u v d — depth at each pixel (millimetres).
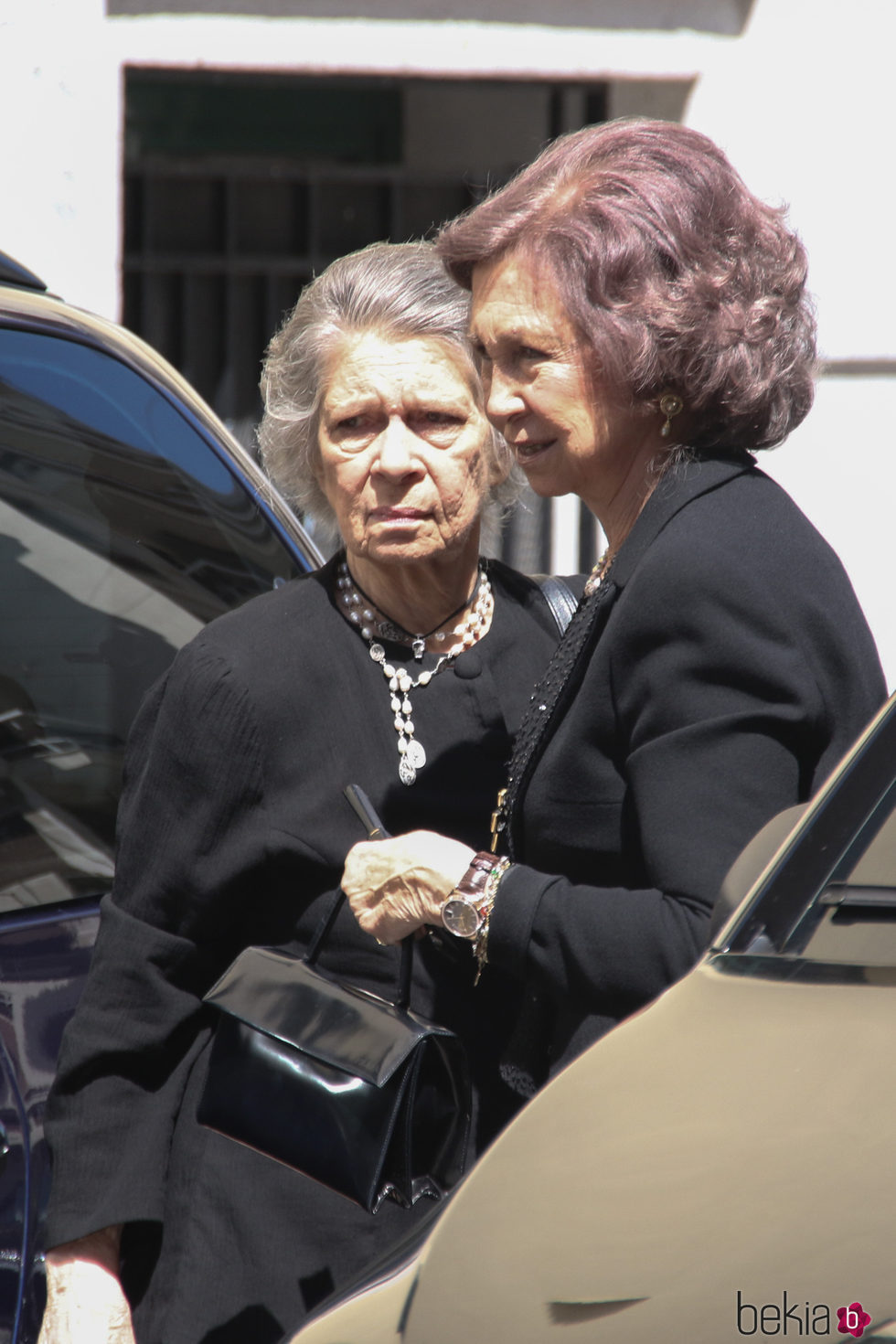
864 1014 4832
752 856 5074
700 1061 4840
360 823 6680
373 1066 5773
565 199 5707
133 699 8383
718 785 5262
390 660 7035
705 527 5516
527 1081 6316
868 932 5117
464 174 24797
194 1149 6605
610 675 5574
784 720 5312
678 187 5598
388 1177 5941
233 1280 6379
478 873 5711
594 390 5688
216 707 6621
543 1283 4301
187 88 23984
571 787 5742
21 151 19797
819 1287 3957
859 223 22531
